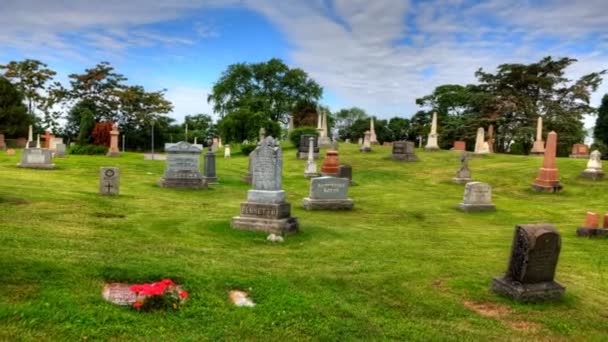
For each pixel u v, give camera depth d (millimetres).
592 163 29406
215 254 9961
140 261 8500
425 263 10477
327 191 19219
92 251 9008
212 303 7129
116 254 8922
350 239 12742
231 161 41094
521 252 8352
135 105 77312
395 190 26562
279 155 13242
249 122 58406
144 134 77688
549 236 8266
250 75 76000
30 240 9234
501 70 63062
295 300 7410
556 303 8195
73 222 12062
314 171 31078
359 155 41625
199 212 15820
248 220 12805
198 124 95812
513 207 21672
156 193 20344
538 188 26516
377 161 38156
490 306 8000
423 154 41844
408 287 8680
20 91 69875
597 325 7438
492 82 64438
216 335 6172
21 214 12344
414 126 84750
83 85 74875
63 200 15336
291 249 11102
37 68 74438
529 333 7023
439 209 20500
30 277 7027
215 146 56906
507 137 59750
